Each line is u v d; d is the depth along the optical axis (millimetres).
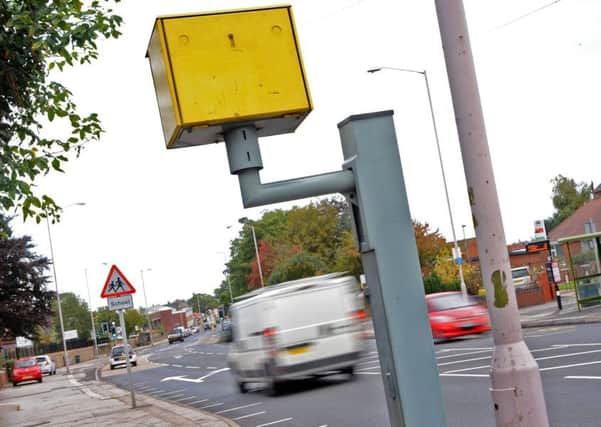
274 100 3527
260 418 13531
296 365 16406
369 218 3658
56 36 8531
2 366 53656
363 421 11398
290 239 84500
